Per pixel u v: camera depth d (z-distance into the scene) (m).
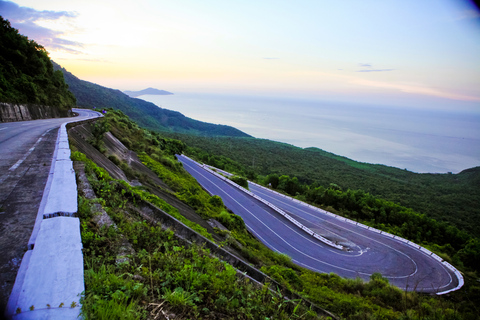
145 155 27.91
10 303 2.05
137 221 5.20
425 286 20.52
